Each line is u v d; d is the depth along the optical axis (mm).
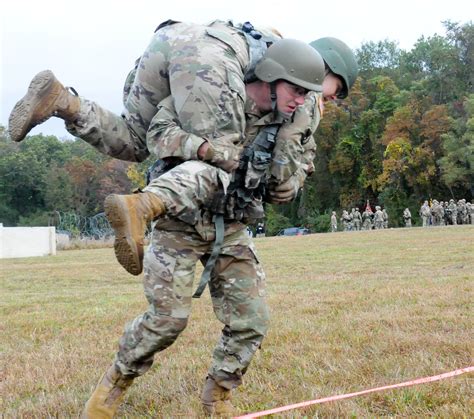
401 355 5340
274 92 3615
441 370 4785
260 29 3879
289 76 3555
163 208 3205
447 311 7484
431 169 62031
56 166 78812
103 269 18703
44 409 4332
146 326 3721
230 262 3893
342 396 4184
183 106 3451
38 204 79562
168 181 3242
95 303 10430
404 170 63000
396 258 17656
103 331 7484
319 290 10484
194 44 3506
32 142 83125
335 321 7176
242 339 3975
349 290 10219
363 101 71062
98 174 76562
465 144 59438
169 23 3711
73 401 4453
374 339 5992
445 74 67062
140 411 4277
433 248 20938
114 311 9211
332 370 4953
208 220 3678
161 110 3564
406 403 4035
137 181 65938
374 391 4289
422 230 36125
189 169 3328
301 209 71438
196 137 3410
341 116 70562
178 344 6336
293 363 5238
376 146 68562
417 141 64438
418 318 7051
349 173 71062
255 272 3951
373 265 15734
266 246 28453
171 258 3703
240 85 3500
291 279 12922
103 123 3746
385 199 65250
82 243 39875
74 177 75938
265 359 5418
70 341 6918
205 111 3439
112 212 3023
